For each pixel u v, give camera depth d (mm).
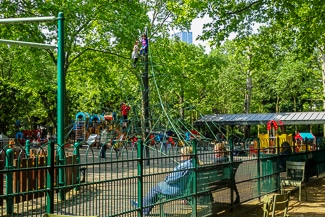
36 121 58875
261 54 18938
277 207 8273
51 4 22141
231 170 10570
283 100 50250
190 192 8797
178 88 31922
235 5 16969
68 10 22312
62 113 11070
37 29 22984
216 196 9828
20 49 25266
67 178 7449
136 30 24328
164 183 8156
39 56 25875
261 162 12445
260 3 16766
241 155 11305
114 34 24484
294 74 40188
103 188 6680
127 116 22266
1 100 39750
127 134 19781
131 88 31422
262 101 54812
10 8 22375
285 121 33688
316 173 17344
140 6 26281
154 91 27125
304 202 12672
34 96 39594
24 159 8258
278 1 16656
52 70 35656
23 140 28297
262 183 12422
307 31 17203
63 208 6594
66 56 24500
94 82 29312
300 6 16609
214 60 36094
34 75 28766
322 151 18438
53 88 33656
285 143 15414
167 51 31516
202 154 9336
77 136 30891
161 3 30500
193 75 35094
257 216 10344
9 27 22609
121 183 7035
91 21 24422
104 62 28438
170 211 8258
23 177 7770
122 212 6965
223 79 44656
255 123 34438
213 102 47094
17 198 6285
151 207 7758
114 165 11555
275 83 47562
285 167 14148
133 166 7641
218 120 35500
